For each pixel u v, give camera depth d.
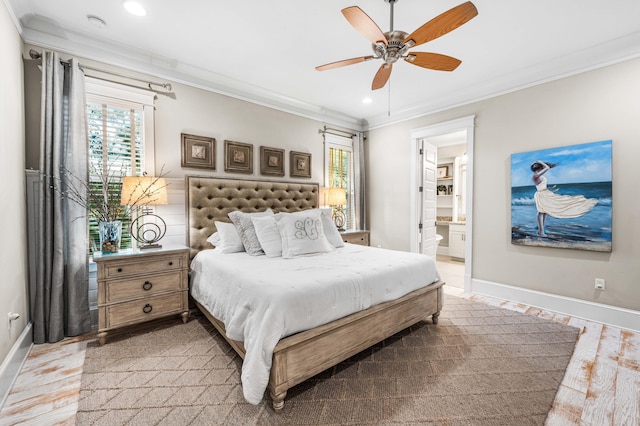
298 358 1.63
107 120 2.68
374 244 4.89
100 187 2.63
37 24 2.27
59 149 2.32
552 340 2.36
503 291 3.38
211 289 2.36
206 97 3.29
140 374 1.87
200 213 3.13
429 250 4.60
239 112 3.58
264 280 1.85
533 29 2.38
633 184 2.54
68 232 2.37
